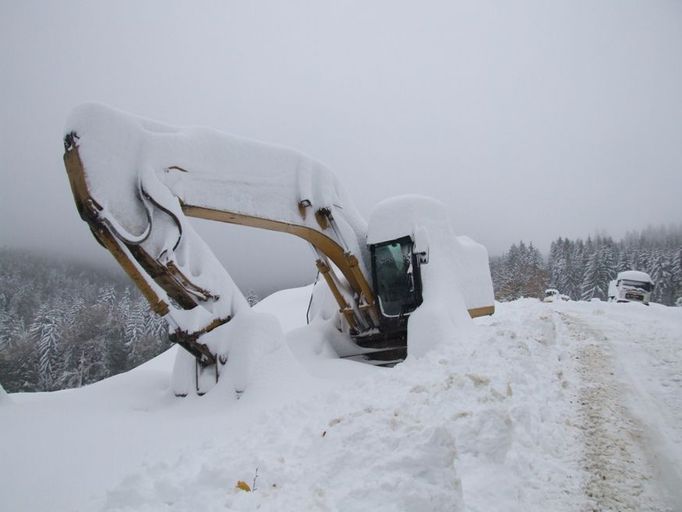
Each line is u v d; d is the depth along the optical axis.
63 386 42.84
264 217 7.34
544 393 5.06
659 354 7.11
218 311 6.34
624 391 5.30
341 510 2.65
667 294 55.78
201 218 6.91
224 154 7.05
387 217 8.95
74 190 5.68
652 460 3.60
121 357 45.78
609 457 3.65
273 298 27.75
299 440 3.71
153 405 5.94
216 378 6.03
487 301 9.92
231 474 3.04
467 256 9.77
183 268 6.15
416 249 8.54
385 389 5.12
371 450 3.12
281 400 5.31
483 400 4.09
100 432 4.30
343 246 8.45
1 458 3.64
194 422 4.71
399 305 8.85
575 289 61.31
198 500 2.78
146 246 5.98
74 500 3.08
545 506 2.95
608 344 8.01
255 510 2.70
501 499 2.91
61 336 45.38
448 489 2.65
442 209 9.52
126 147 6.08
